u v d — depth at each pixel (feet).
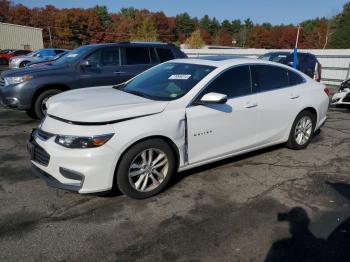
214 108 13.42
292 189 13.39
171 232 10.28
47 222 10.66
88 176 10.79
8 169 14.74
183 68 14.97
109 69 24.94
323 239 10.10
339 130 22.91
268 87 15.87
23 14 264.11
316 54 66.28
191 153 13.15
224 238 10.04
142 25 287.07
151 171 12.20
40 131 11.91
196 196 12.60
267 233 10.34
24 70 22.88
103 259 9.00
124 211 11.42
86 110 11.43
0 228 10.26
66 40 271.69
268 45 284.41
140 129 11.41
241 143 14.83
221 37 336.49
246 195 12.79
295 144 17.71
